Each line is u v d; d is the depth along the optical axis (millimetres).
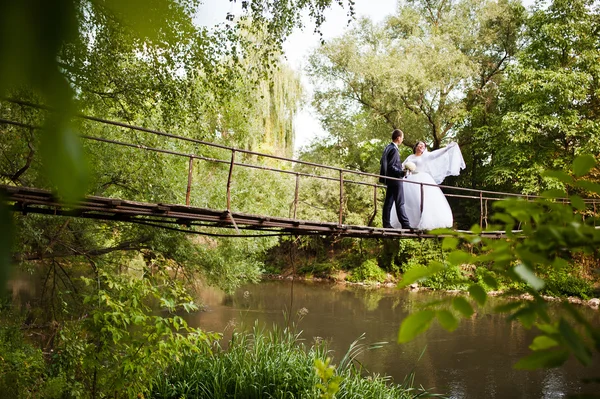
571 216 892
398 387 7234
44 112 289
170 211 4707
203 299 15438
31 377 4477
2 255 287
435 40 18703
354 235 6141
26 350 5301
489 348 10578
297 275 23438
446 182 21984
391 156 6711
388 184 6754
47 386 4285
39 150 288
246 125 11492
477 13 19578
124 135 7812
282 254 25094
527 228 882
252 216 5172
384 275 21734
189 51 6684
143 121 8016
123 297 4660
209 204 9914
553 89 16500
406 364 9477
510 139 17906
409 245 21047
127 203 4375
